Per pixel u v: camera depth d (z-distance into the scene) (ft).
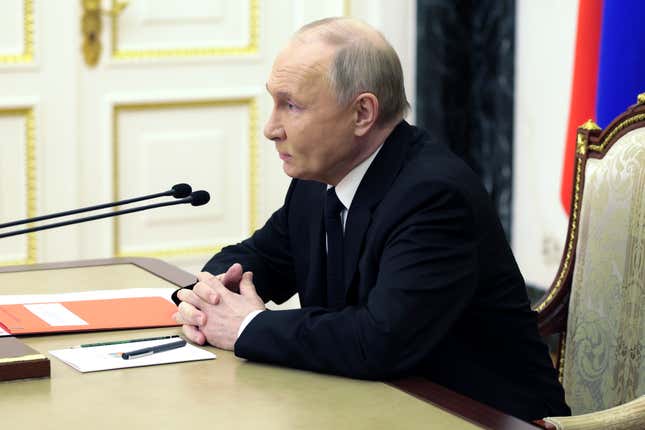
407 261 7.25
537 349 8.04
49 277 9.42
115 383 6.64
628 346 8.46
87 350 7.29
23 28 16.39
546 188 17.44
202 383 6.70
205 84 17.49
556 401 8.04
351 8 17.90
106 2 16.72
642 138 8.59
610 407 8.61
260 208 18.07
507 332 7.84
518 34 17.84
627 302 8.50
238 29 17.61
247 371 6.98
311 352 6.98
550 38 17.16
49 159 16.78
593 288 8.79
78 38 16.69
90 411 6.12
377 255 7.59
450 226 7.41
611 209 8.69
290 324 7.14
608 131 8.94
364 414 6.17
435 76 18.34
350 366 6.88
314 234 8.30
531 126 17.70
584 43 14.10
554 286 9.25
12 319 7.95
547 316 9.20
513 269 7.98
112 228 17.19
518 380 7.91
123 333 7.80
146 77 17.16
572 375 8.96
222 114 17.69
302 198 8.66
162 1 17.06
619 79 12.91
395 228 7.49
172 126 17.42
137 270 9.77
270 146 17.98
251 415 6.11
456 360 7.64
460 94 18.54
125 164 17.22
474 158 18.67
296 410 6.22
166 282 9.30
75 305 8.41
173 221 17.57
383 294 7.14
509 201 18.16
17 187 16.66
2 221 16.62
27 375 6.66
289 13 17.83
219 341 7.47
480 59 18.34
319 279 8.21
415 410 6.26
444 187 7.47
